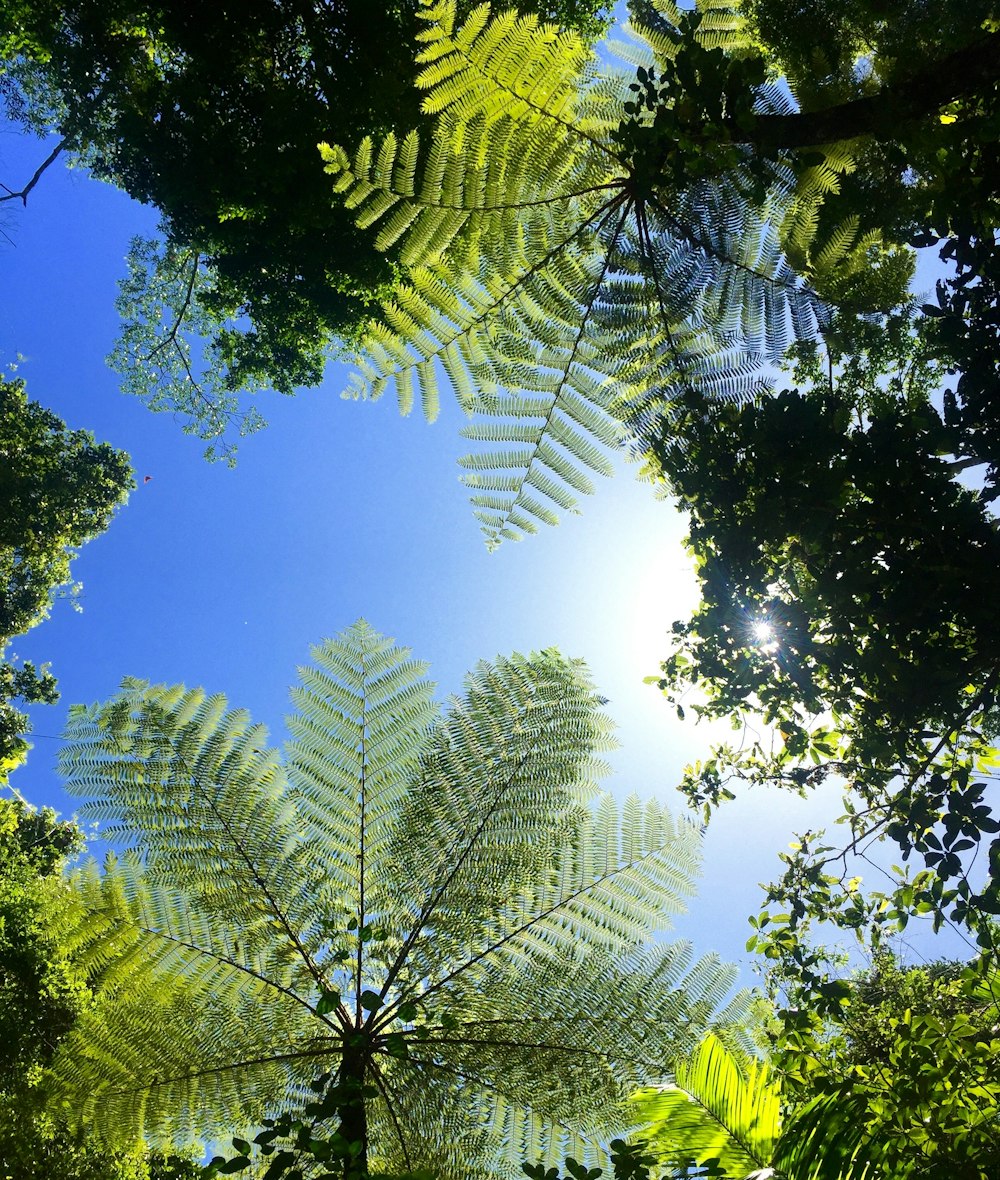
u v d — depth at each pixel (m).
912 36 3.38
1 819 9.61
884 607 3.23
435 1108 3.54
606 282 3.60
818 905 4.17
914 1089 3.39
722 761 4.79
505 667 4.18
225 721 4.02
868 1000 5.43
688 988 3.79
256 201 9.24
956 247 3.17
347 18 8.41
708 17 3.39
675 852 3.96
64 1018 5.73
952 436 3.14
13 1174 4.21
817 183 3.21
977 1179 3.13
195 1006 3.64
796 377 4.24
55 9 9.55
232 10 8.73
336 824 3.93
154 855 3.80
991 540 3.05
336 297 10.18
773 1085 3.78
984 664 3.13
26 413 15.30
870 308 3.42
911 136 3.12
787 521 3.38
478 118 3.28
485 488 3.88
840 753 3.98
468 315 3.64
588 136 3.38
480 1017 3.66
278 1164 2.59
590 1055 3.61
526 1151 3.58
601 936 3.88
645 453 3.85
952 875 3.04
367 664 4.20
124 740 3.87
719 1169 2.96
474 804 3.94
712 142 3.13
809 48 3.67
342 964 3.65
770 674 3.75
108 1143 3.61
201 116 9.13
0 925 6.01
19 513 14.60
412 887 3.85
